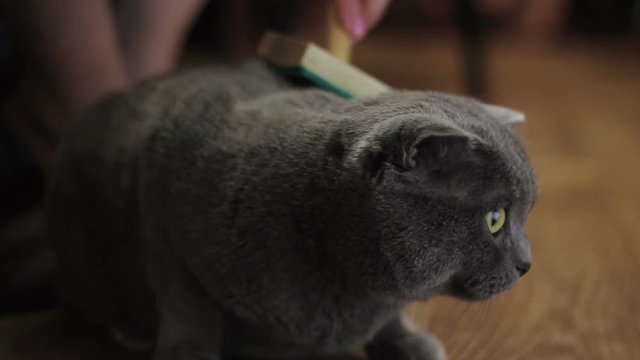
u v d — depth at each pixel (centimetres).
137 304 85
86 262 88
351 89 84
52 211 90
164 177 78
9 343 90
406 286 71
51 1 110
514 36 243
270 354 81
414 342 83
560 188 129
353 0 90
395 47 236
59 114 117
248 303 75
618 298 97
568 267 104
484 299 74
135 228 82
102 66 115
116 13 123
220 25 216
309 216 72
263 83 85
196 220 75
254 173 74
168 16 126
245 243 74
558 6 241
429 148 68
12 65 121
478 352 87
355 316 76
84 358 88
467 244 71
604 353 87
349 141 72
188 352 78
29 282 107
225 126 78
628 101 183
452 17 254
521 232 74
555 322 92
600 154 145
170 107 82
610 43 241
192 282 78
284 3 162
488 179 71
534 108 175
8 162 124
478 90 183
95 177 85
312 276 74
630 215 120
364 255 71
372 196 69
